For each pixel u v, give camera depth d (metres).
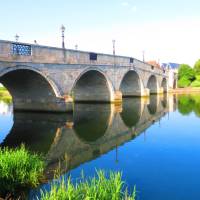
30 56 28.17
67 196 8.44
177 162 16.22
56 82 32.53
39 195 11.09
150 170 14.72
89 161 16.55
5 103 52.34
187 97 67.69
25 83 33.28
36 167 12.52
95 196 8.55
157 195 11.44
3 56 25.06
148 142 21.48
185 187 12.34
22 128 27.03
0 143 21.47
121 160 16.72
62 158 17.33
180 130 26.12
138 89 65.44
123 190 11.86
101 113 37.78
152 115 36.34
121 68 51.06
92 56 40.34
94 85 48.78
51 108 33.88
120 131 26.11
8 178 11.27
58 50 32.59
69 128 27.22
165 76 89.31
